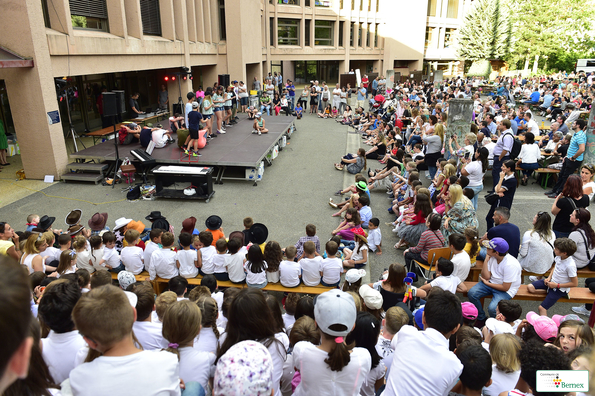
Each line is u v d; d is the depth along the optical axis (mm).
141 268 5859
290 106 23984
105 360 1773
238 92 20578
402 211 8242
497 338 3150
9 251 5625
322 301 2449
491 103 17547
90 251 5859
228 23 22422
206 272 5754
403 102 17516
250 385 1944
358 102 23359
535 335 3812
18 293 873
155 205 9625
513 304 4254
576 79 34938
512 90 28625
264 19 29734
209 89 15977
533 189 10461
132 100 17203
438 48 46438
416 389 2508
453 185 6551
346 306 2395
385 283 4969
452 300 2682
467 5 46750
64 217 8875
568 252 4773
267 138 14203
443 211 7352
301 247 6324
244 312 2586
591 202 9500
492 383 3053
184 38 18312
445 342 2635
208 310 3447
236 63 23000
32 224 6754
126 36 13742
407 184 8773
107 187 10797
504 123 8898
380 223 8727
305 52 34312
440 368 2512
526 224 8375
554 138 11133
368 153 13953
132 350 1860
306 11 33469
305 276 5641
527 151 9961
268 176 11984
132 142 12750
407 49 41688
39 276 4465
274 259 5551
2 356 865
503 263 4938
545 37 46875
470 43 44688
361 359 2533
